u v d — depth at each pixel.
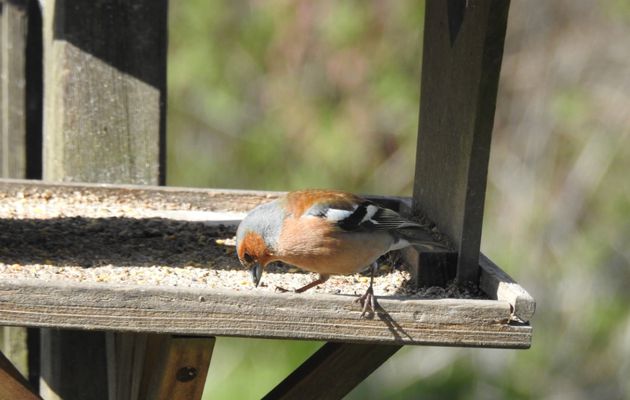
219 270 8.04
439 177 8.52
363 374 7.58
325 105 20.22
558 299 18.72
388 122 20.03
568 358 18.27
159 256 8.30
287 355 17.92
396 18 19.94
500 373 18.12
